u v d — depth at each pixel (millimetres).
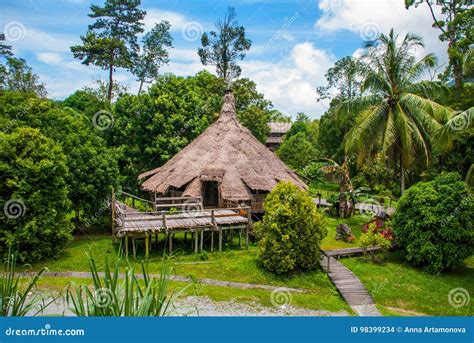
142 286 15375
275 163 28672
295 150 49750
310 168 46906
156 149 31906
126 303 5809
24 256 18250
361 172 39719
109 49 43125
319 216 19453
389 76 28125
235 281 18000
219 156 26172
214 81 43156
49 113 23297
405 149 25453
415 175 34000
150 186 27172
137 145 32469
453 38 32750
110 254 20344
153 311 5879
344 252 21766
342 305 15977
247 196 23719
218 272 18734
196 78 44469
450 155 26562
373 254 21516
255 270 18922
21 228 17984
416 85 27438
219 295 16188
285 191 19703
